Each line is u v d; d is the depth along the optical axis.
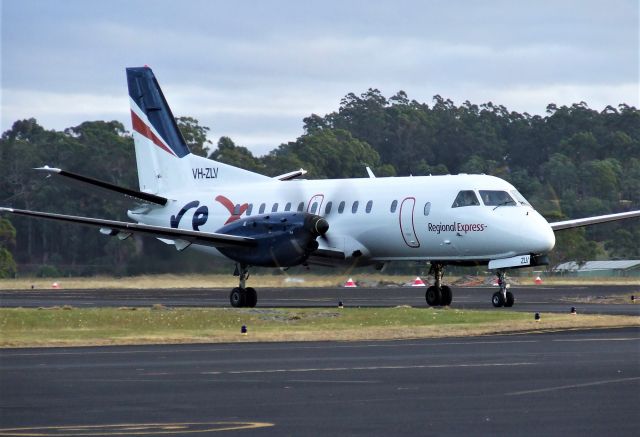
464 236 88.19
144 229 87.44
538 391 38.75
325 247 95.19
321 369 45.94
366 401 37.09
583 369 44.78
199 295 115.25
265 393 39.12
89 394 39.12
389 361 48.81
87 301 101.25
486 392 38.72
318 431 31.89
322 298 107.88
